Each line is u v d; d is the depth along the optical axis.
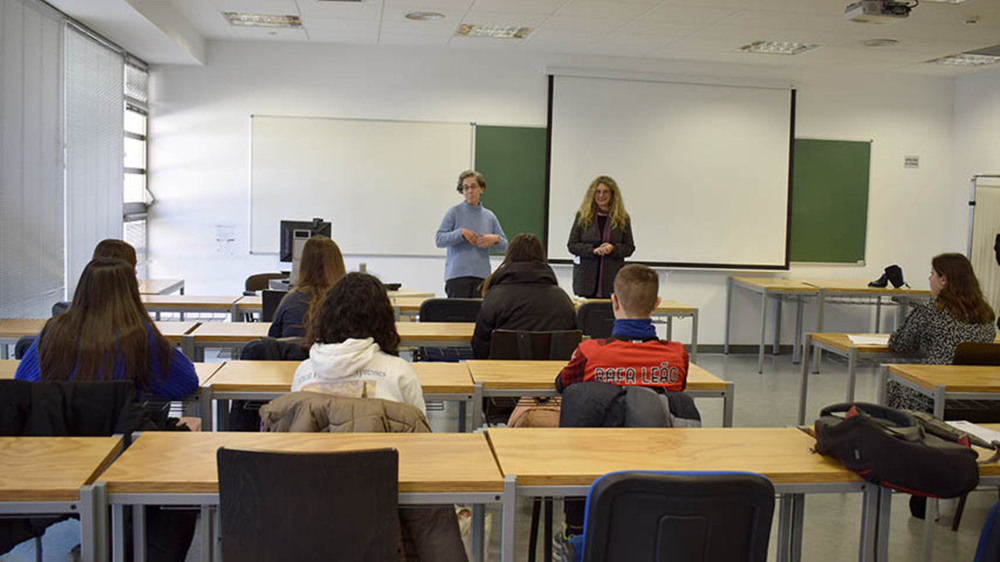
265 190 7.33
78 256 5.54
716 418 5.36
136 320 2.46
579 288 6.03
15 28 4.51
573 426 2.39
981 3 5.23
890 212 8.27
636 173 7.80
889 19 4.97
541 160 7.66
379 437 2.07
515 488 1.83
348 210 7.46
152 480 1.76
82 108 5.54
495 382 2.97
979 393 3.27
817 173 8.09
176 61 6.96
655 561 1.73
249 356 3.22
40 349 2.41
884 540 2.01
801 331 7.87
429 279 7.63
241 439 2.04
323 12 6.01
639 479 1.69
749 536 1.76
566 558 2.06
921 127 8.24
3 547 2.08
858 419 1.93
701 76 7.77
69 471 1.81
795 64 7.70
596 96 7.67
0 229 4.42
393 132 7.45
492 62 7.52
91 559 1.74
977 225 7.77
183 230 7.27
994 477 2.02
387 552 1.75
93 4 4.95
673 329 8.09
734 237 8.00
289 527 1.71
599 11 5.77
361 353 2.19
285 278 6.09
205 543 1.90
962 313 3.99
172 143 7.18
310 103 7.31
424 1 5.60
